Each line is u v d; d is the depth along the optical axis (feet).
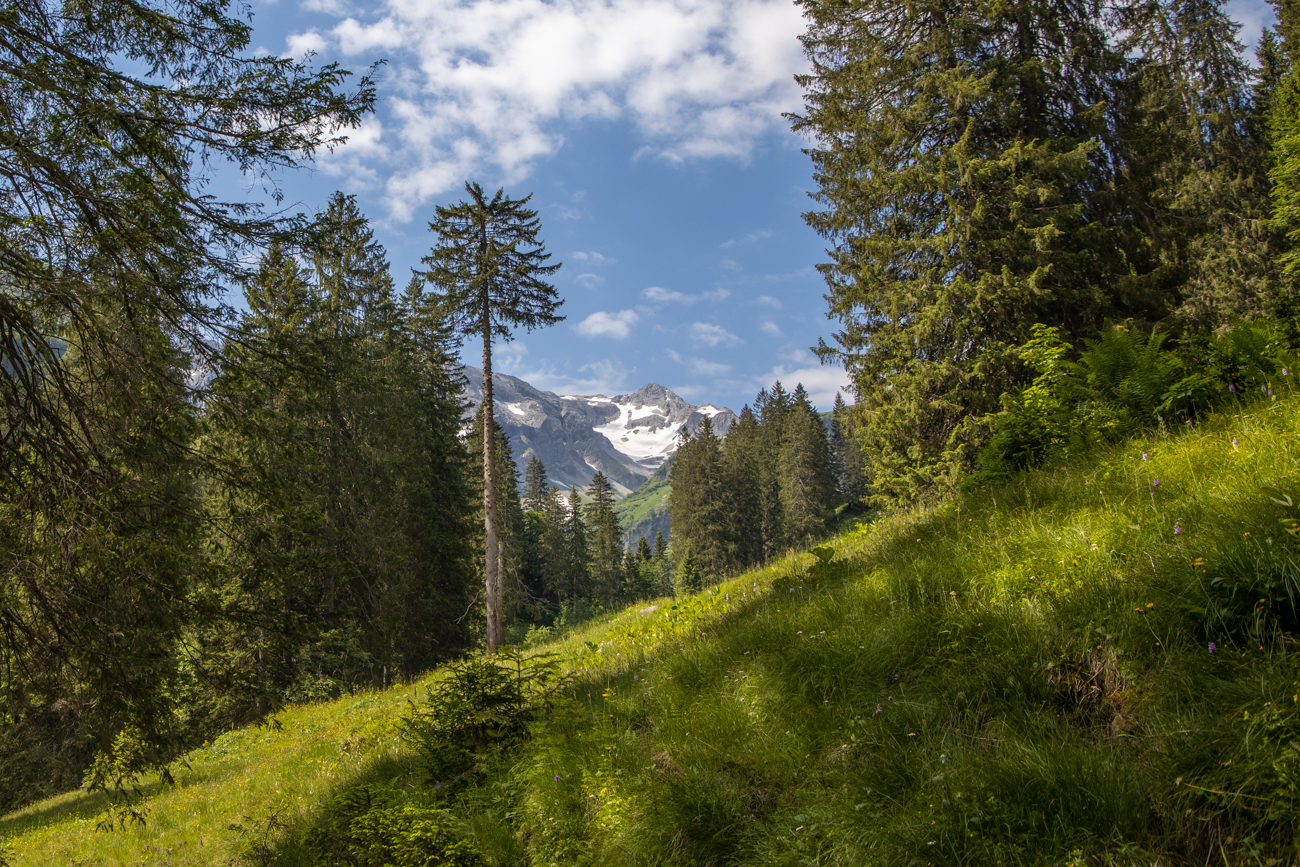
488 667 19.03
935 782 9.47
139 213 19.33
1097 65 43.91
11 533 17.93
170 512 21.07
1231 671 8.86
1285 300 18.38
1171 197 55.72
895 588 15.12
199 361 22.16
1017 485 18.51
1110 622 10.62
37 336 18.25
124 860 25.12
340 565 26.27
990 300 40.11
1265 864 6.94
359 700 46.01
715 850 11.01
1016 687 10.81
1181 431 16.44
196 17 20.45
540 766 14.89
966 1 44.88
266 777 29.66
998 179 42.11
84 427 19.97
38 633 18.16
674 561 249.55
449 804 16.21
